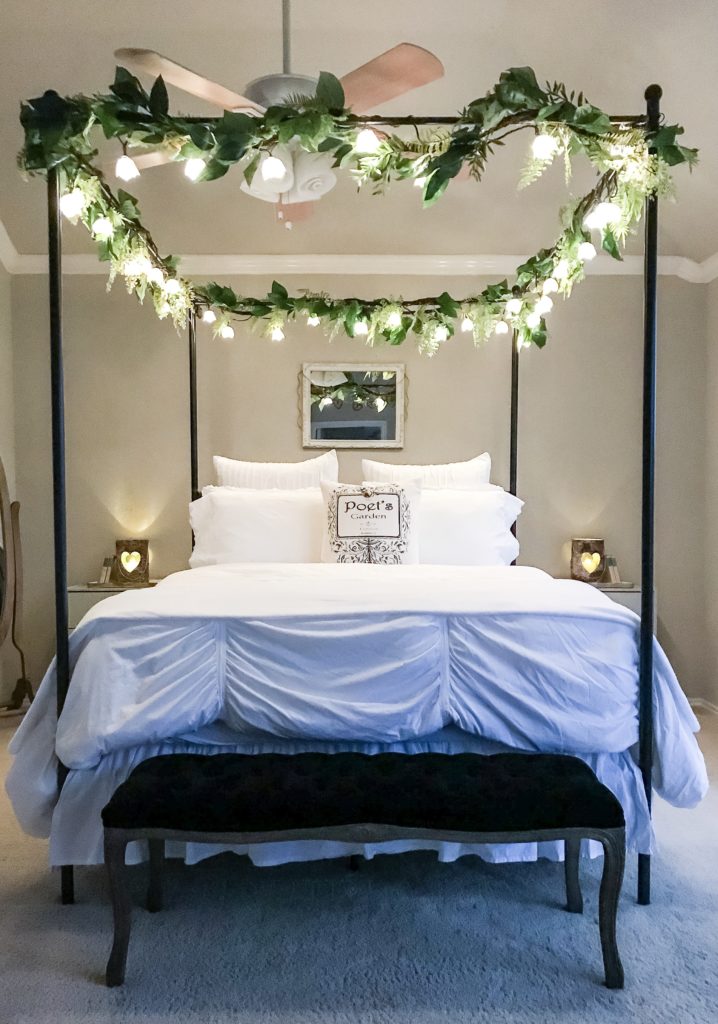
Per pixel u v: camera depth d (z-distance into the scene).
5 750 3.15
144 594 2.14
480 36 2.78
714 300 3.86
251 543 3.29
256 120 1.82
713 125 2.88
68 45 2.79
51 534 3.90
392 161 2.03
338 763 1.77
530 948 1.78
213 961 1.73
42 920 1.90
